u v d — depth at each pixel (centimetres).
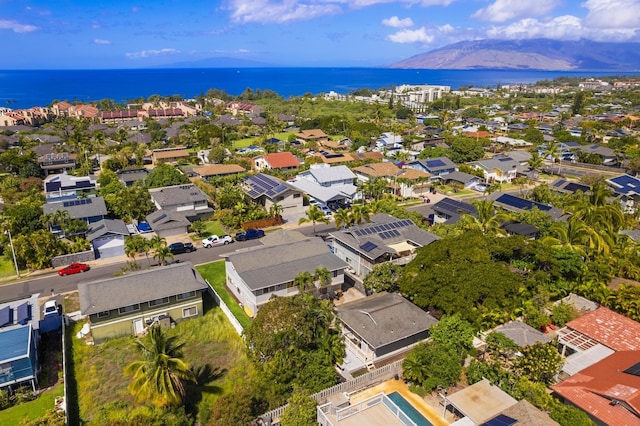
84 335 4244
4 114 17938
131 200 7300
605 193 6481
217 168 10275
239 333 4269
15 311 4394
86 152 11169
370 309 4097
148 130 16338
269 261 4862
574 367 3512
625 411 2888
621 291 4488
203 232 7025
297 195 8038
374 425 2777
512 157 11925
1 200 8494
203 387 3547
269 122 18225
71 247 5928
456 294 4103
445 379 3428
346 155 12262
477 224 5878
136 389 3130
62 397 3406
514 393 3262
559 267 4731
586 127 16425
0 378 3356
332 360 3681
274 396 3234
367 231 5681
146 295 4247
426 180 9850
